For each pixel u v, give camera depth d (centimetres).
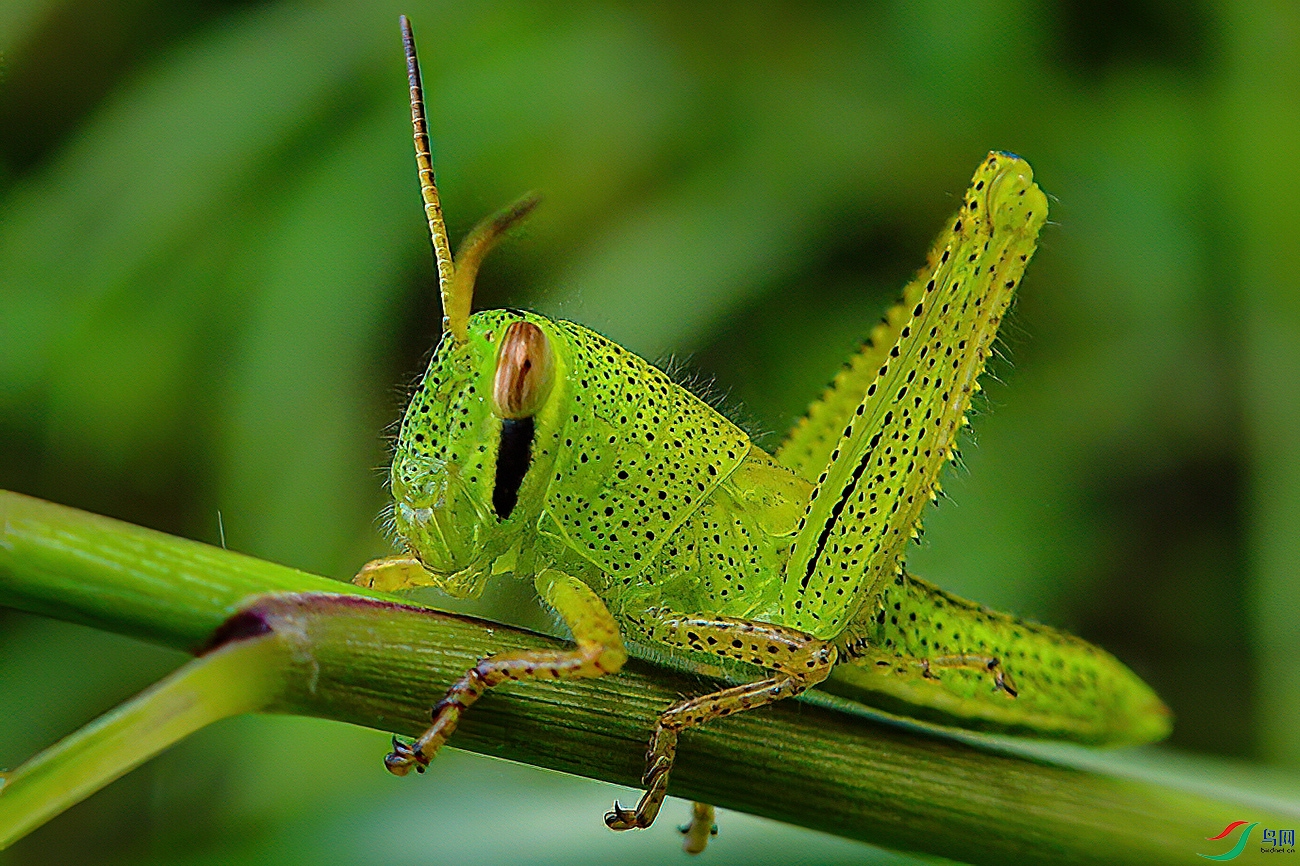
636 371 16
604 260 18
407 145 18
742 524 16
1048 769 16
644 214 18
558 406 16
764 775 16
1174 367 18
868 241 18
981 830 16
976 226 16
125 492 18
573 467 16
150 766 18
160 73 19
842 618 16
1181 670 18
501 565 16
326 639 15
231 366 18
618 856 16
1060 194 18
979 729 17
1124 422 18
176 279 18
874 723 16
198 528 18
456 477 16
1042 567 18
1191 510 18
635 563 16
